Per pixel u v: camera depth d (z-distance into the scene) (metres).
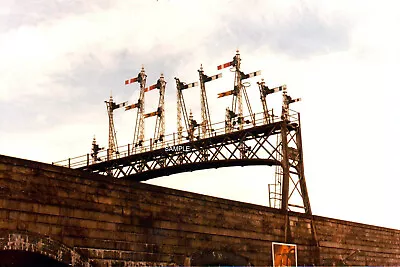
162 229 21.52
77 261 18.23
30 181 17.67
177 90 45.91
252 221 25.95
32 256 17.61
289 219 28.31
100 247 19.09
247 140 38.34
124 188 20.53
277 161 35.94
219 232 23.97
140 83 49.84
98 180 19.72
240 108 40.25
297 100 39.12
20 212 17.12
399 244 36.75
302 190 34.94
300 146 35.88
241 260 24.67
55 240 17.78
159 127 47.47
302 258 28.47
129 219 20.38
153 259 20.83
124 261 19.75
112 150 47.25
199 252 22.80
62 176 18.62
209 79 43.75
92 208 19.23
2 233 16.45
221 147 39.78
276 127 36.31
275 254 26.64
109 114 50.28
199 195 23.55
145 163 43.84
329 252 30.38
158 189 21.81
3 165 17.06
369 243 33.81
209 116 42.78
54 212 18.05
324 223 30.73
